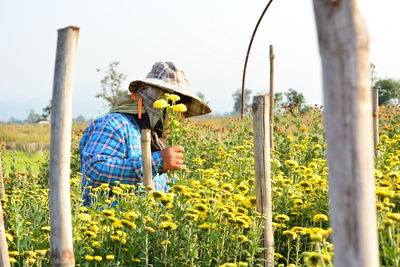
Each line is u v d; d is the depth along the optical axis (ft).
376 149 20.75
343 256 4.42
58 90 7.65
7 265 9.03
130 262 10.66
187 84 15.90
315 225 13.65
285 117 28.68
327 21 4.29
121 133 14.76
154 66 15.94
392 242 7.82
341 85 4.27
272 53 27.37
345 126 4.29
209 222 11.66
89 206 14.37
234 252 11.67
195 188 13.43
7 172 28.86
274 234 13.55
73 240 10.73
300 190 15.52
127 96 15.70
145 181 13.33
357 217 4.32
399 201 13.58
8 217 15.35
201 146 27.12
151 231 10.52
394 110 32.19
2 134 82.43
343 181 4.35
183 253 10.93
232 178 17.80
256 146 12.35
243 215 11.69
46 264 10.73
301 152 23.26
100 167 14.08
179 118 14.57
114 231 11.50
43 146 55.47
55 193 7.75
